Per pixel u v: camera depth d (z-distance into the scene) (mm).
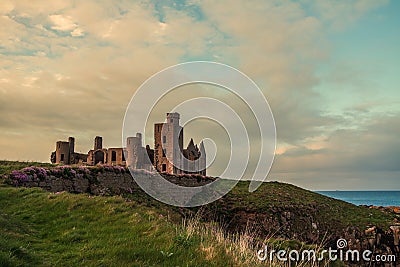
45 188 29531
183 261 11805
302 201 54594
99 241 14102
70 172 32438
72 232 15602
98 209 19375
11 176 27906
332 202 61094
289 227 44781
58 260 12125
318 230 46375
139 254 12320
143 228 15570
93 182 33906
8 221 16703
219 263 11922
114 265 11430
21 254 11688
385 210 66562
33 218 18422
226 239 15375
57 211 19422
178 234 14195
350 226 48781
